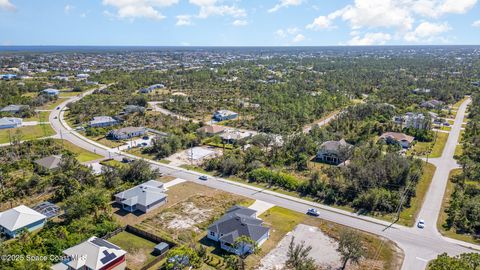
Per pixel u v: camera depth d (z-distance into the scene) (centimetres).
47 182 7431
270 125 12306
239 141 10600
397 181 7556
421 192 7556
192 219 6381
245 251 5322
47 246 5053
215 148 10600
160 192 7169
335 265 5050
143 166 8162
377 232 5981
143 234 5809
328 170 8506
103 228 5738
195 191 7631
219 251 5397
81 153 9981
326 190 7356
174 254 4869
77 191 6694
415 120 12262
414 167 8175
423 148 10625
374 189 7038
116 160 9462
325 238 5788
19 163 8538
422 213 6638
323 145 9675
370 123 12144
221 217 6116
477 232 5950
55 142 10712
